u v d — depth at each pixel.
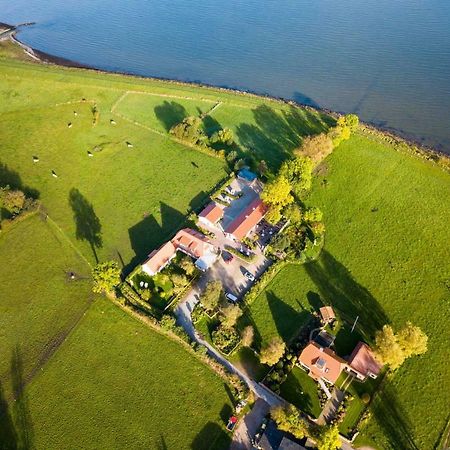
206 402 91.88
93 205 132.25
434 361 98.69
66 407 92.06
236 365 97.12
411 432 88.06
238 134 156.62
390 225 126.50
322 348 95.44
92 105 168.38
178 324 103.88
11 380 96.06
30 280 114.25
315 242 120.69
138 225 126.56
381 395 92.94
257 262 116.31
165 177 140.25
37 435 88.38
